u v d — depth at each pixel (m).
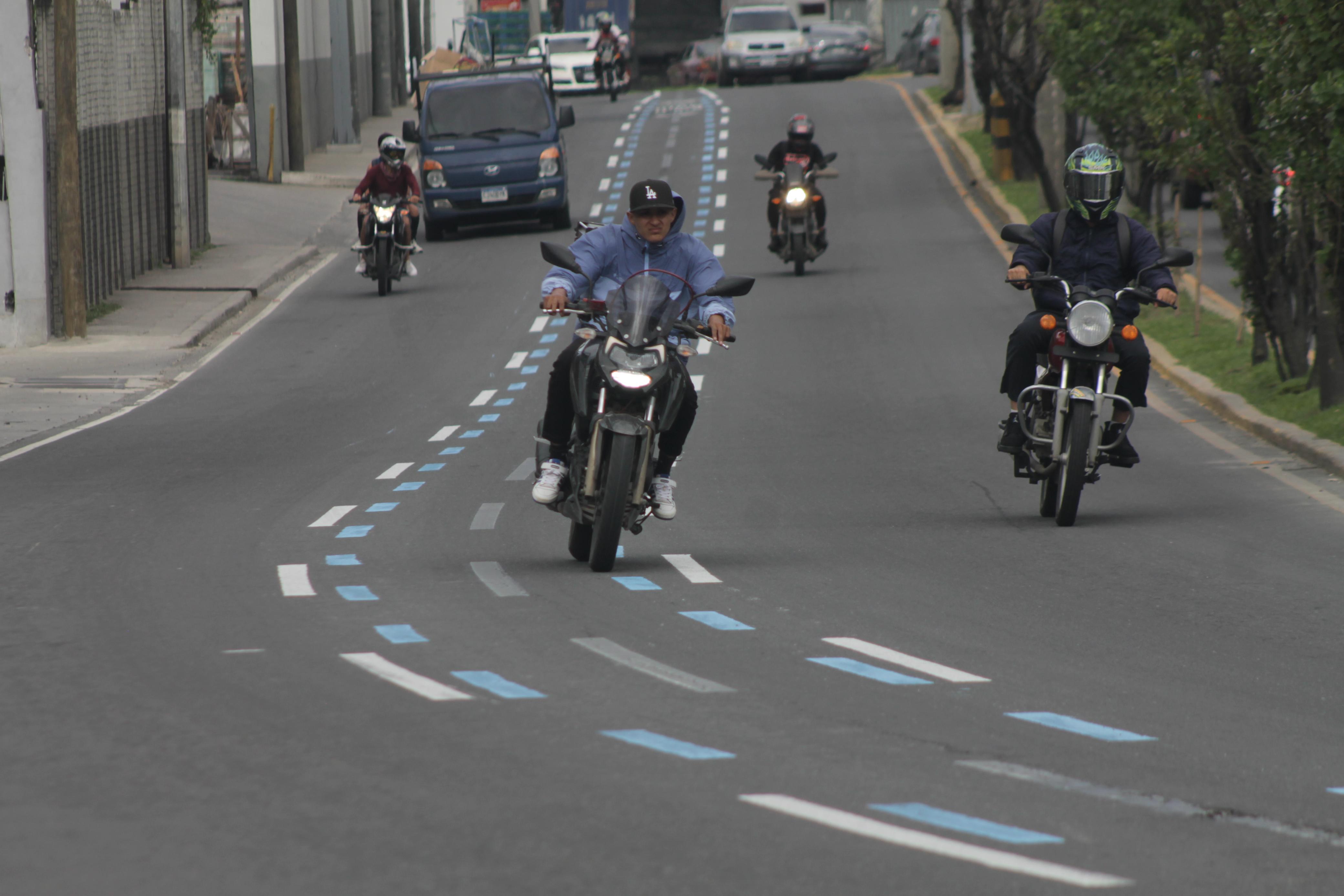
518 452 49.66
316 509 40.25
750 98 178.12
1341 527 36.75
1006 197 111.50
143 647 25.77
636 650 25.73
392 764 19.59
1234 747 21.02
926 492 42.47
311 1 151.38
